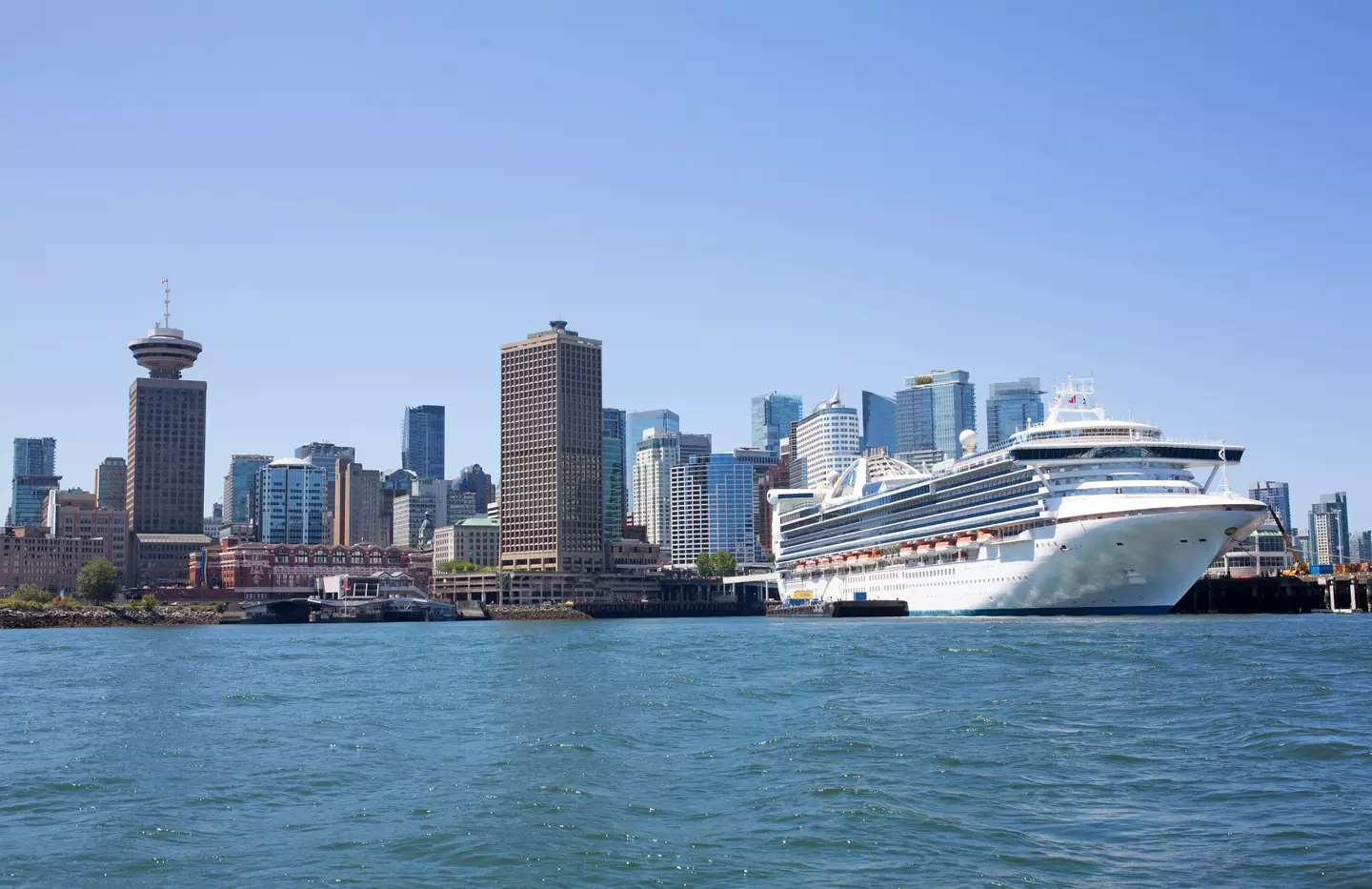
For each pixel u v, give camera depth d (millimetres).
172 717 86438
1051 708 78375
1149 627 165000
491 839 47625
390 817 52000
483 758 65875
